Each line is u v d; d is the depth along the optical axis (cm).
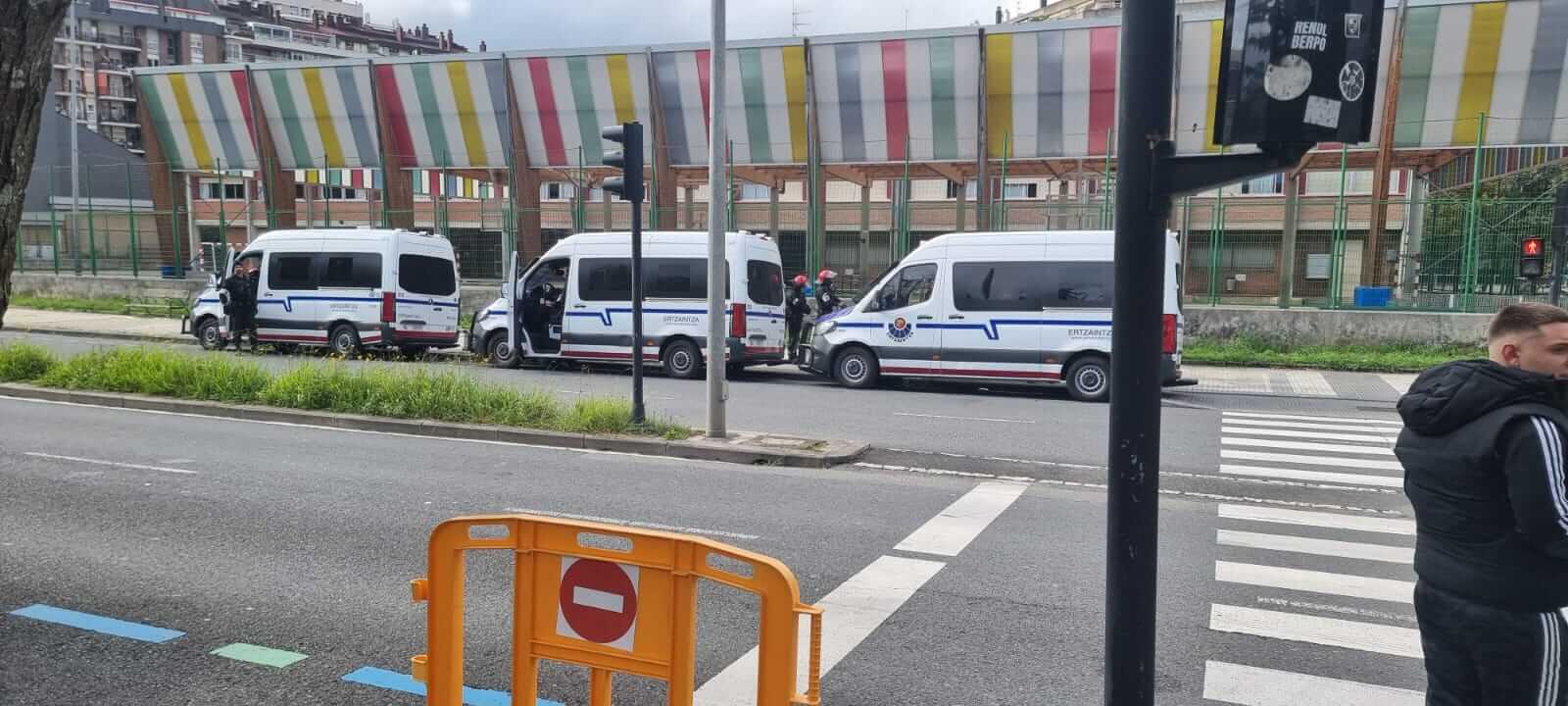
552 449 1040
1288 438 1177
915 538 703
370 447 1033
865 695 440
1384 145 2256
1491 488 259
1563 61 2125
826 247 2709
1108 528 287
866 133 2566
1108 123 2400
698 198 4156
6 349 1516
